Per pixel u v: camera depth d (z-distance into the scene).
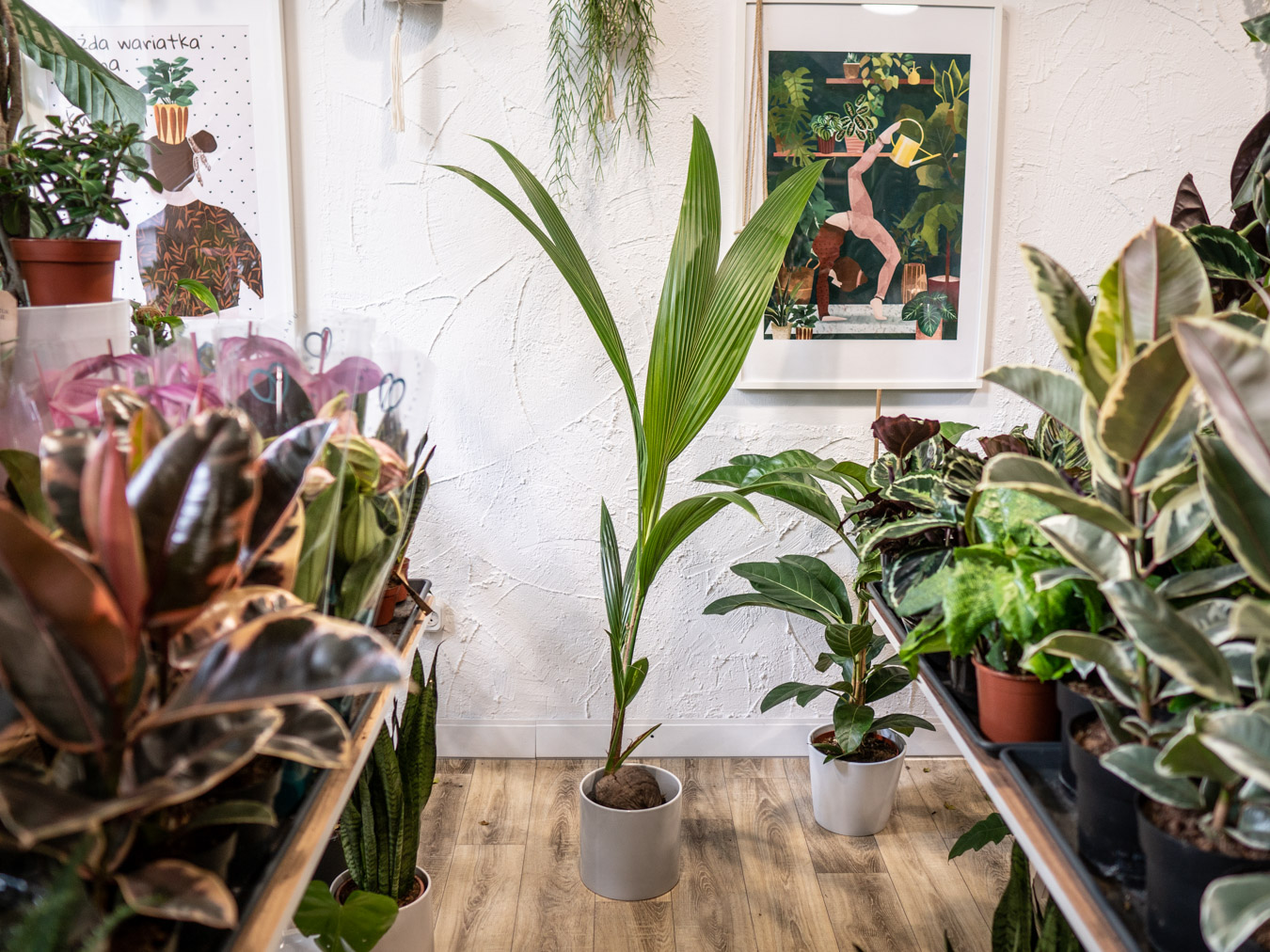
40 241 1.27
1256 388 0.65
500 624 2.68
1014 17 2.40
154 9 2.32
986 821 1.66
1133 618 0.82
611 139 2.43
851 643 2.10
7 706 0.71
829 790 2.34
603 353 2.54
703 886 2.15
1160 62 2.43
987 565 1.16
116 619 0.59
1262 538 0.78
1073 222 2.51
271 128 2.38
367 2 2.35
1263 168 2.06
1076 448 1.61
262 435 1.05
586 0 2.29
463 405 2.56
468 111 2.41
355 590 1.06
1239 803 0.79
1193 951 0.77
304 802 0.93
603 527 2.06
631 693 2.12
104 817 0.58
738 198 2.45
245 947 0.73
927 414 2.60
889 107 2.42
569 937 1.98
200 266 2.44
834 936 1.99
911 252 2.50
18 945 0.55
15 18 1.49
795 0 2.35
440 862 2.24
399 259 2.47
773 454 2.61
